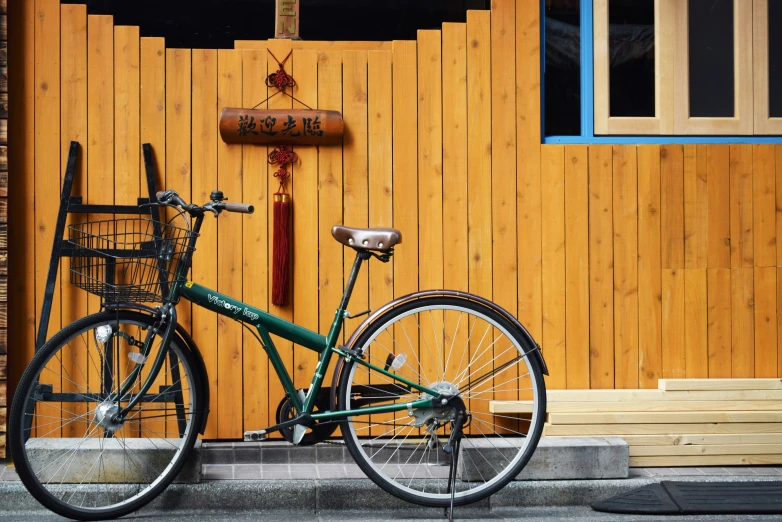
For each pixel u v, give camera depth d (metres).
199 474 3.64
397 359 3.68
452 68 4.18
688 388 4.14
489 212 4.18
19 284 3.98
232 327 4.09
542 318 4.20
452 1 4.37
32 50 3.99
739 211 4.29
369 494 3.69
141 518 3.50
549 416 4.04
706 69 4.36
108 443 3.67
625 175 4.23
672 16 4.34
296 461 4.07
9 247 3.97
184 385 3.99
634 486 3.80
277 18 4.23
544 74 4.32
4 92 3.88
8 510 3.53
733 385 4.16
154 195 4.01
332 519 3.54
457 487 3.70
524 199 4.20
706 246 4.27
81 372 4.01
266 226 4.10
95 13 4.29
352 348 3.64
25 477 3.30
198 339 4.08
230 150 4.08
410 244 4.16
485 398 4.17
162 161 4.05
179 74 4.06
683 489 3.76
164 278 3.63
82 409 4.02
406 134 4.16
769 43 4.36
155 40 4.05
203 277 4.07
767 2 4.35
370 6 4.38
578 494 3.77
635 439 4.04
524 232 4.20
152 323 3.52
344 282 4.14
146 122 4.04
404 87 4.16
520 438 3.97
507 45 4.20
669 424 4.06
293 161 4.10
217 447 4.04
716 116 4.36
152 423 4.00
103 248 3.98
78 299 4.02
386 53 4.16
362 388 3.70
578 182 4.22
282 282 4.04
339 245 4.13
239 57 4.09
